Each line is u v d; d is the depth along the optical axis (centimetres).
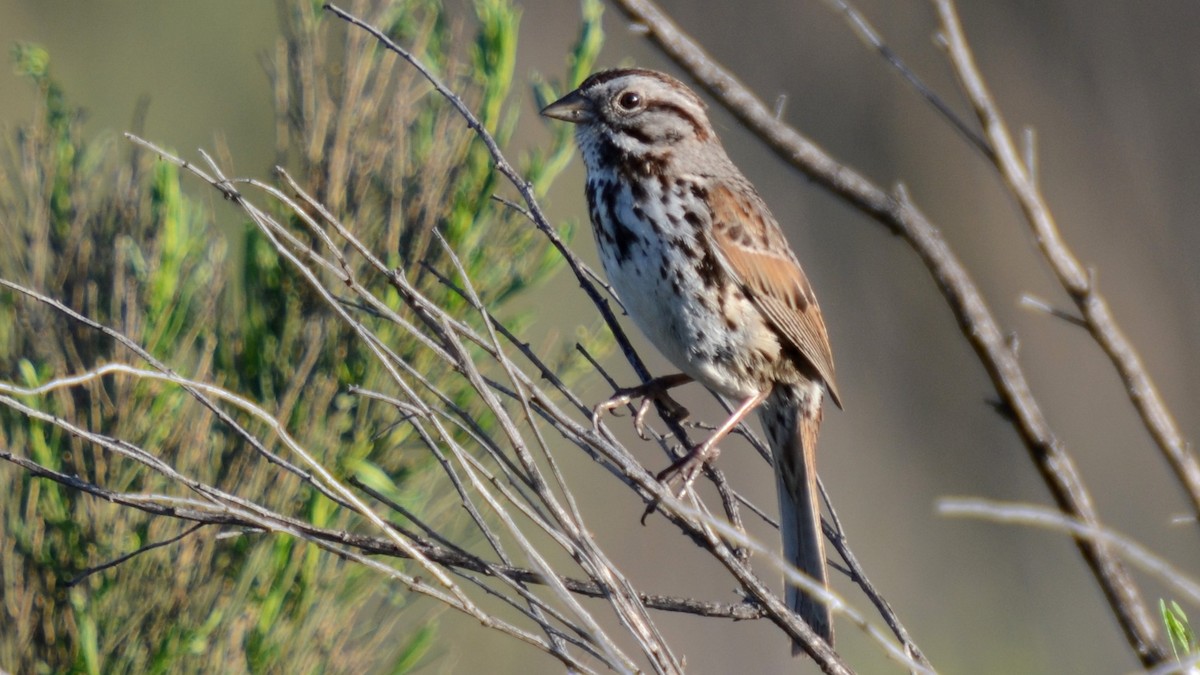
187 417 755
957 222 2077
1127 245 2072
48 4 1925
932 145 2098
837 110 2095
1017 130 2098
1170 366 2025
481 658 1346
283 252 600
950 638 1812
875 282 2014
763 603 652
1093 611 1839
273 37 1967
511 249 820
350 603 766
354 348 782
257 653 743
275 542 742
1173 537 1941
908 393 1977
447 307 800
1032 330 2038
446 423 792
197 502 620
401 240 797
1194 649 604
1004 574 1878
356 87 802
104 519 734
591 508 1723
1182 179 2089
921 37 2131
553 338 888
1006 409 596
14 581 734
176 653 730
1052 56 2131
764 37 2097
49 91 813
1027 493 1934
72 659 733
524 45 1966
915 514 1914
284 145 822
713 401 1814
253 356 788
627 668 579
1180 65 2111
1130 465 1973
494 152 714
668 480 858
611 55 1972
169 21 1942
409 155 811
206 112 1931
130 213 782
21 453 739
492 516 838
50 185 784
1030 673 1784
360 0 811
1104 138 2103
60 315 761
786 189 2038
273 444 764
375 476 759
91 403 742
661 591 1741
